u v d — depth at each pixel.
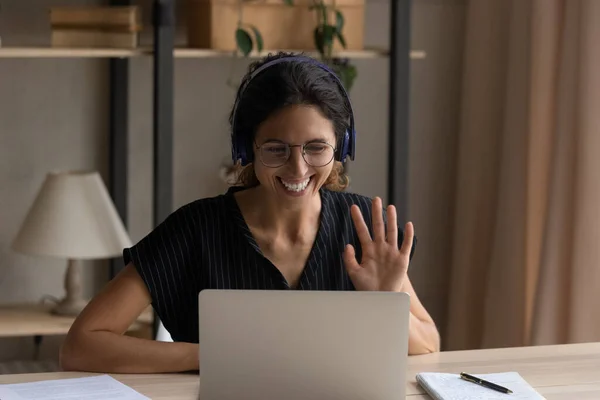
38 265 3.96
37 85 3.87
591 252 3.40
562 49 3.54
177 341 2.29
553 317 3.55
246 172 2.35
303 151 2.07
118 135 3.90
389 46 3.85
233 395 1.83
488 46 4.05
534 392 1.95
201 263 2.26
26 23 3.79
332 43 3.59
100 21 3.48
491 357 2.24
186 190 4.07
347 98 2.17
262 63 2.18
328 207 2.34
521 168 3.81
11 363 3.78
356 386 1.83
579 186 3.42
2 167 3.87
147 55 3.49
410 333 2.25
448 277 4.41
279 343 1.81
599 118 3.36
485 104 4.09
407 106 3.68
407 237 2.12
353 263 2.12
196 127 4.05
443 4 4.25
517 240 3.83
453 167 4.36
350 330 1.81
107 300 2.20
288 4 3.57
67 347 2.14
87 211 3.52
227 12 3.56
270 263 2.24
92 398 1.90
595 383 2.05
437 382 1.99
